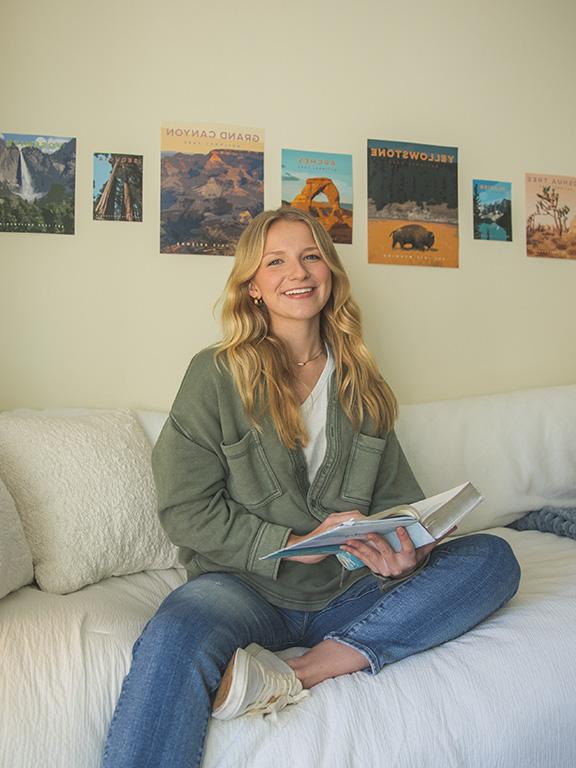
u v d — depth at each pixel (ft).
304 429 4.81
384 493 5.15
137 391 6.45
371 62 7.13
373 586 4.57
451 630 4.13
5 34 6.20
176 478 4.53
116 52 6.44
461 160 7.40
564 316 7.77
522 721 3.77
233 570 4.53
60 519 4.74
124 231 6.43
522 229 7.60
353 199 7.04
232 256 6.67
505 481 6.56
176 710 3.42
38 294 6.24
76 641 3.73
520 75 7.60
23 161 6.22
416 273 7.25
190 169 6.59
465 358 7.43
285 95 6.87
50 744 3.31
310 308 4.96
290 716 3.59
